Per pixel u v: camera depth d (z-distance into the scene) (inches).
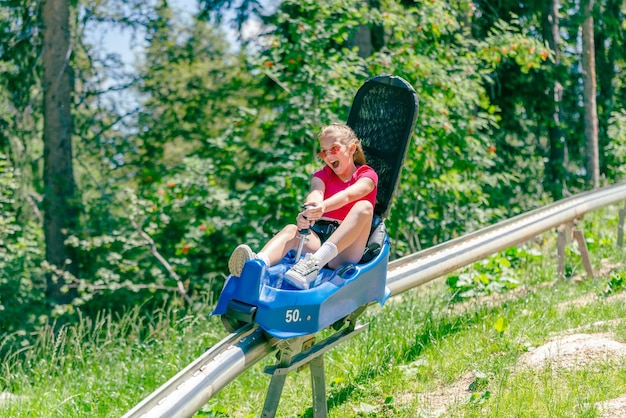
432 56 505.4
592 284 327.6
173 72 645.9
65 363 312.3
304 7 485.7
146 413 156.9
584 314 276.7
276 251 183.3
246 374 271.6
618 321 262.4
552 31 767.1
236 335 177.6
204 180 506.0
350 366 259.4
